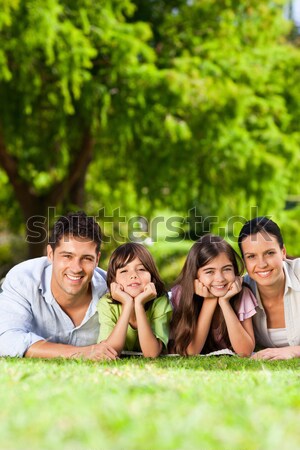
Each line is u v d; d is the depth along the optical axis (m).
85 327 8.08
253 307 8.04
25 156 25.66
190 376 5.58
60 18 22.50
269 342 8.38
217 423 3.65
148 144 24.72
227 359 7.34
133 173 26.27
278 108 26.70
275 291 8.05
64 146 24.39
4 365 6.07
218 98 23.62
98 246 7.60
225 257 7.74
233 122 24.91
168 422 3.64
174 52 25.61
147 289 7.48
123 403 4.11
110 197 28.81
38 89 21.73
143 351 7.52
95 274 8.18
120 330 7.39
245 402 4.31
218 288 7.72
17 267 8.20
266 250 7.73
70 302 7.93
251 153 24.97
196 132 24.55
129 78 22.89
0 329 7.66
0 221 33.44
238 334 7.74
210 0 25.84
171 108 23.27
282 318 8.27
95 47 23.58
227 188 25.72
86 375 5.43
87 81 22.36
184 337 7.83
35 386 4.83
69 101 22.06
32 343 7.39
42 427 3.51
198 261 7.73
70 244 7.43
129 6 24.20
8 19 20.12
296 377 5.68
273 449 3.34
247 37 27.11
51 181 27.41
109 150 26.69
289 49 27.92
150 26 26.47
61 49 21.31
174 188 25.09
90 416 3.72
